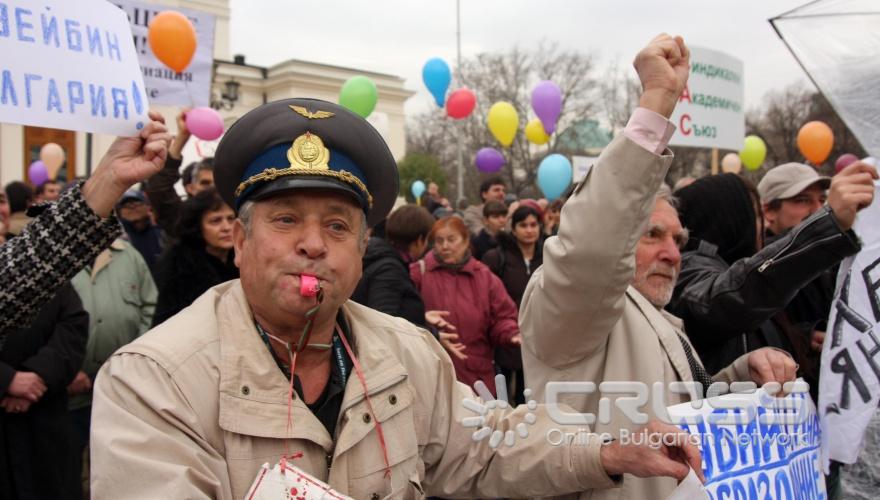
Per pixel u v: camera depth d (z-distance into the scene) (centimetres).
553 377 171
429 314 392
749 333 232
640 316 172
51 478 314
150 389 118
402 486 134
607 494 158
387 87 2923
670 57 147
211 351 125
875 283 189
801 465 175
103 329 396
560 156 742
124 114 176
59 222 167
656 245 190
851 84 193
